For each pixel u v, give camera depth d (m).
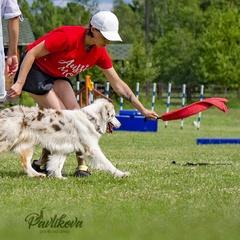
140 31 106.06
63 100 12.09
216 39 68.31
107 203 9.34
